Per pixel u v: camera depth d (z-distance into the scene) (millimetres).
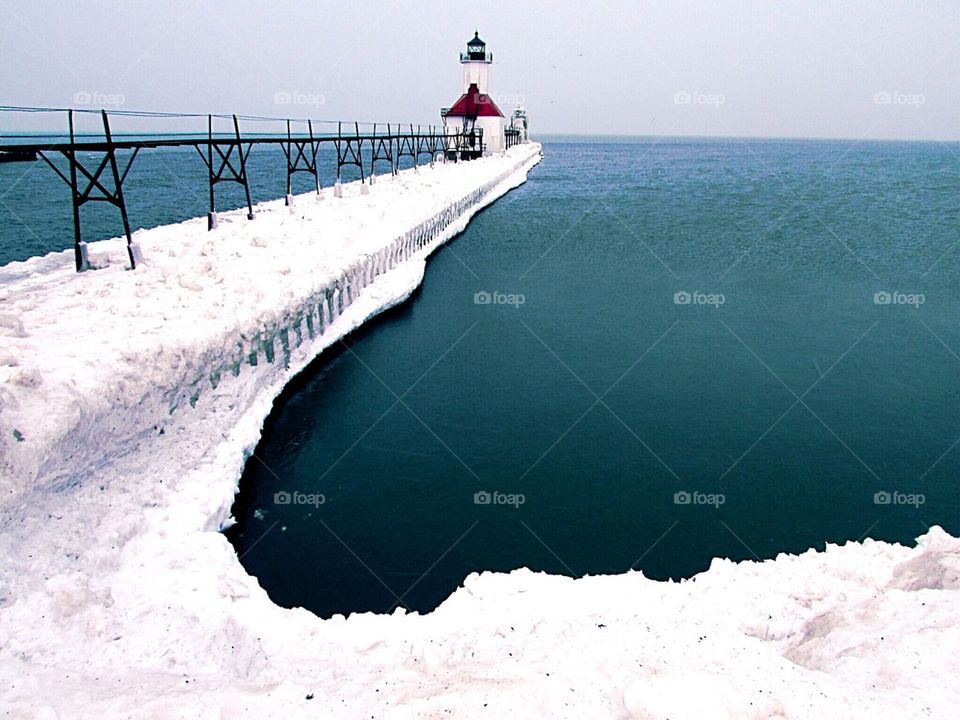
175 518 10547
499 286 28203
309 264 19328
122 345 11406
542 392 17719
